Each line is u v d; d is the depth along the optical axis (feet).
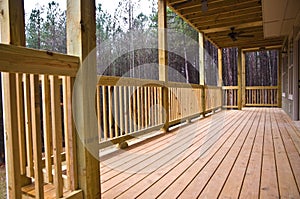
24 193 5.42
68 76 4.92
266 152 9.76
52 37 16.44
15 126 4.17
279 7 14.28
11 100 4.09
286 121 19.19
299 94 18.86
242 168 7.76
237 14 18.63
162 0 14.80
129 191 6.07
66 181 5.32
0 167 9.47
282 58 29.84
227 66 39.24
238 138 12.77
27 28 15.65
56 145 4.86
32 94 4.55
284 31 21.20
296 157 8.95
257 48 31.86
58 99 4.91
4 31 4.76
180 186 6.36
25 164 5.79
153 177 7.07
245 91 35.01
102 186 6.41
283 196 5.66
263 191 5.96
